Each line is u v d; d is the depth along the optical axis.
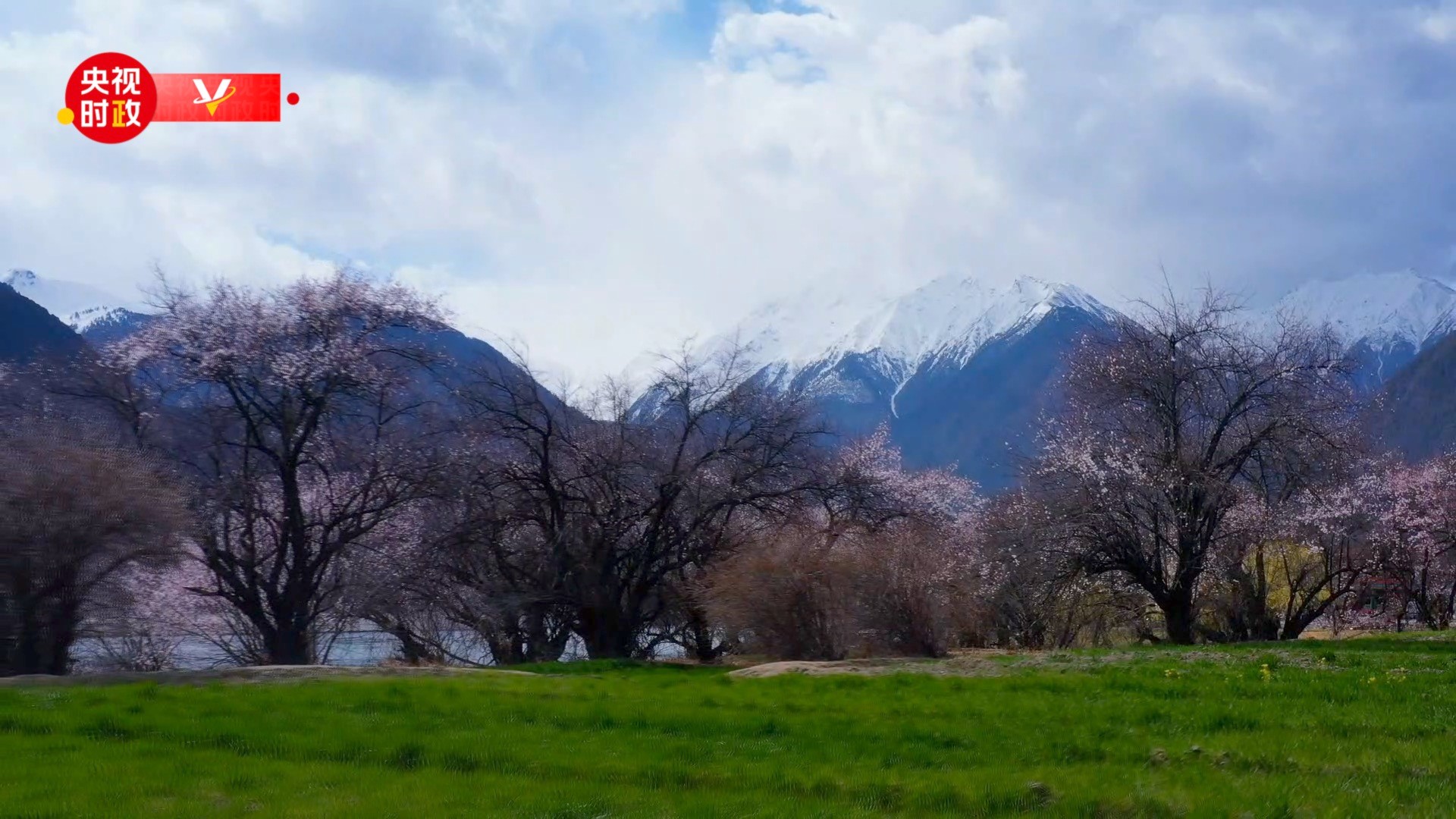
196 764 10.77
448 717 13.45
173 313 28.62
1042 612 33.75
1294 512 32.09
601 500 31.52
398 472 29.39
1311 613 34.62
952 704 14.66
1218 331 32.16
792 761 10.99
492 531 30.91
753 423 32.16
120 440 25.95
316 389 28.39
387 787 9.92
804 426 32.47
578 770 10.68
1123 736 12.13
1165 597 31.84
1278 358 31.88
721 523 32.16
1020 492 36.03
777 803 9.37
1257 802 8.85
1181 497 30.95
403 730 12.51
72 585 21.41
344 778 10.30
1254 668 18.36
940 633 27.97
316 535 30.23
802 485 31.61
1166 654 22.38
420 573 30.09
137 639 26.11
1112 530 31.17
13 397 26.89
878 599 27.61
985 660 22.48
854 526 30.94
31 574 20.92
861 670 21.38
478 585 31.44
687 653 33.66
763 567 27.78
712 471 31.73
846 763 10.93
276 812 8.96
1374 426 37.25
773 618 27.53
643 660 29.00
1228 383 31.97
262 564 29.02
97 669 24.52
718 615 28.34
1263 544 33.38
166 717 12.93
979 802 9.23
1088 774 10.23
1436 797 8.97
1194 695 15.21
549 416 31.00
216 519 27.58
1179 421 32.31
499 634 32.41
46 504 21.09
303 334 29.25
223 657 30.03
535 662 28.91
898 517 31.48
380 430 30.22
